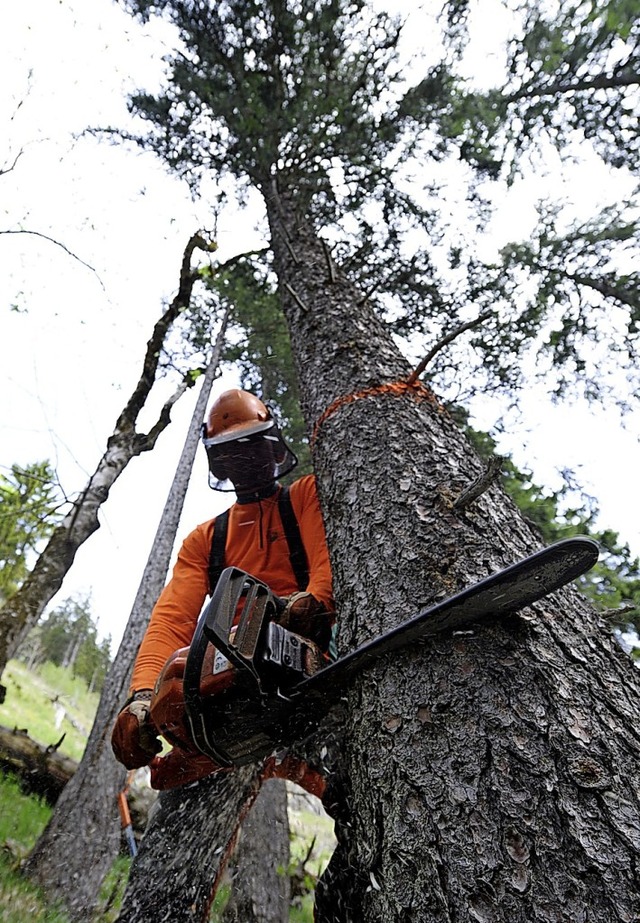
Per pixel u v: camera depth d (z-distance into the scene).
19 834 4.28
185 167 5.65
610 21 4.11
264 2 4.73
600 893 0.96
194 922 2.08
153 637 2.03
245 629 1.41
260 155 4.90
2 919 2.62
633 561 4.02
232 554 2.25
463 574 1.51
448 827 1.13
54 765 5.85
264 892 3.95
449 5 4.71
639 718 1.24
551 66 4.63
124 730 1.72
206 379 6.05
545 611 1.40
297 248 4.37
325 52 4.98
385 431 2.10
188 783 2.21
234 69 4.98
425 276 5.43
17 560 5.89
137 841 5.25
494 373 5.34
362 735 1.40
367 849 1.30
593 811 1.06
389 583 1.60
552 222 5.23
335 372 2.69
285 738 1.63
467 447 2.10
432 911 1.07
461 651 1.33
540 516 4.39
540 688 1.24
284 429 6.37
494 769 1.16
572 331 5.12
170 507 5.55
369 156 5.15
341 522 1.91
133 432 6.16
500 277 5.32
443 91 5.05
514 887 1.01
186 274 6.59
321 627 1.71
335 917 1.51
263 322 6.54
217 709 1.47
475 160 5.25
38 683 17.80
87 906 3.55
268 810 4.45
